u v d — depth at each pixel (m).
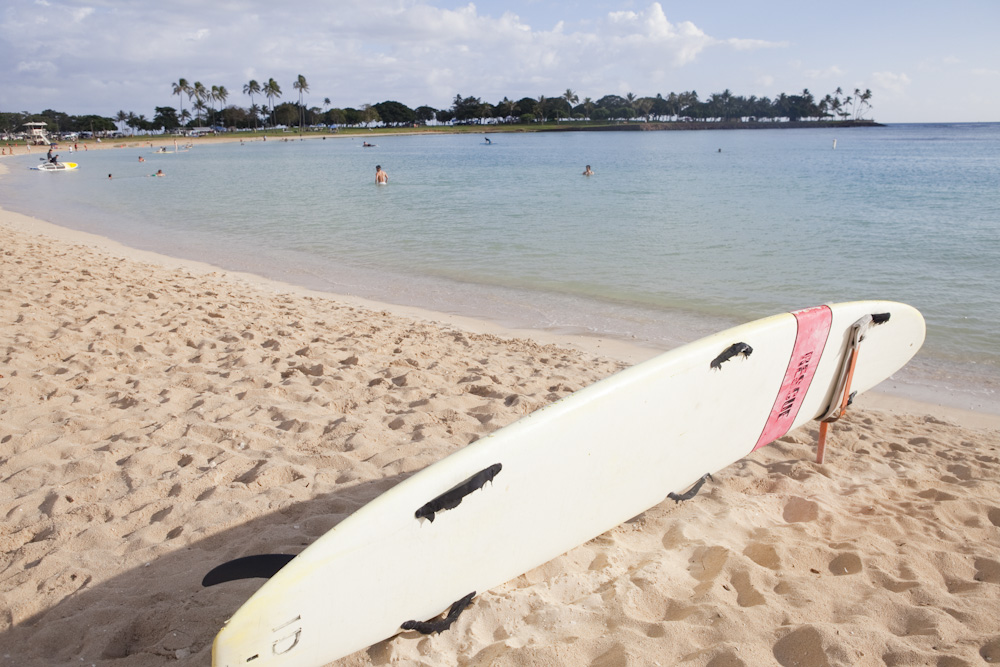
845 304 3.59
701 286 9.70
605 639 2.41
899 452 4.31
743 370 3.17
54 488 3.47
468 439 4.15
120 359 5.44
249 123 147.88
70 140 107.12
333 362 5.64
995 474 3.95
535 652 2.34
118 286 8.47
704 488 3.66
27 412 4.38
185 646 2.38
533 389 5.15
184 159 54.94
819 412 3.80
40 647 2.40
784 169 36.09
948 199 20.34
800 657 2.30
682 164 41.25
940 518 3.35
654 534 3.20
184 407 4.58
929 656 2.27
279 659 1.96
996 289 9.11
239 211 19.47
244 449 3.98
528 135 135.50
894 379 6.09
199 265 11.52
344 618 2.10
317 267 11.42
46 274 9.06
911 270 10.41
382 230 15.48
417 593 2.30
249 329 6.61
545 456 2.53
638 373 2.79
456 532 2.33
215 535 3.09
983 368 6.32
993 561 2.87
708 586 2.72
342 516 3.21
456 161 47.53
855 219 16.14
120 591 2.70
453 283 10.15
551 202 20.66
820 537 3.15
